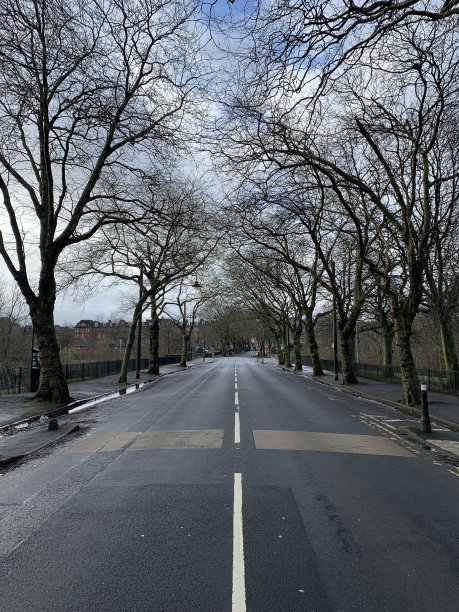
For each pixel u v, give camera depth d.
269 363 66.31
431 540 4.60
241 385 24.61
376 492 6.11
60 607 3.41
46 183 15.82
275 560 4.13
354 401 17.33
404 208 15.14
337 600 3.48
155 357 36.66
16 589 3.67
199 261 30.39
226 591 3.60
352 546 4.44
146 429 10.94
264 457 7.98
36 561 4.15
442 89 11.92
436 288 23.47
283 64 7.72
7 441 9.70
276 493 6.02
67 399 16.22
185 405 15.66
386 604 3.43
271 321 66.75
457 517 5.24
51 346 16.03
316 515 5.25
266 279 39.97
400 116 15.34
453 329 25.41
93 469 7.34
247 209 16.66
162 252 28.22
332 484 6.44
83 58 13.02
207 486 6.30
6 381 20.23
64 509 5.50
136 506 5.55
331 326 51.28
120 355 59.16
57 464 7.75
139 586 3.69
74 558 4.20
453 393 18.62
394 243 21.41
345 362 24.12
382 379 27.14
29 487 6.45
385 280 16.12
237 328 105.50
